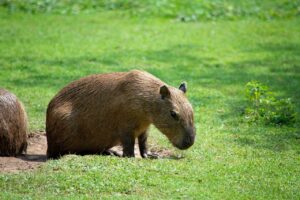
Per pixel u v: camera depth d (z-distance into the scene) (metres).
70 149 17.98
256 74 29.00
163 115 16.98
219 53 32.97
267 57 32.28
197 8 41.41
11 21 38.53
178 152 18.25
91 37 35.25
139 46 33.75
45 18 39.53
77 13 40.88
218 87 26.78
